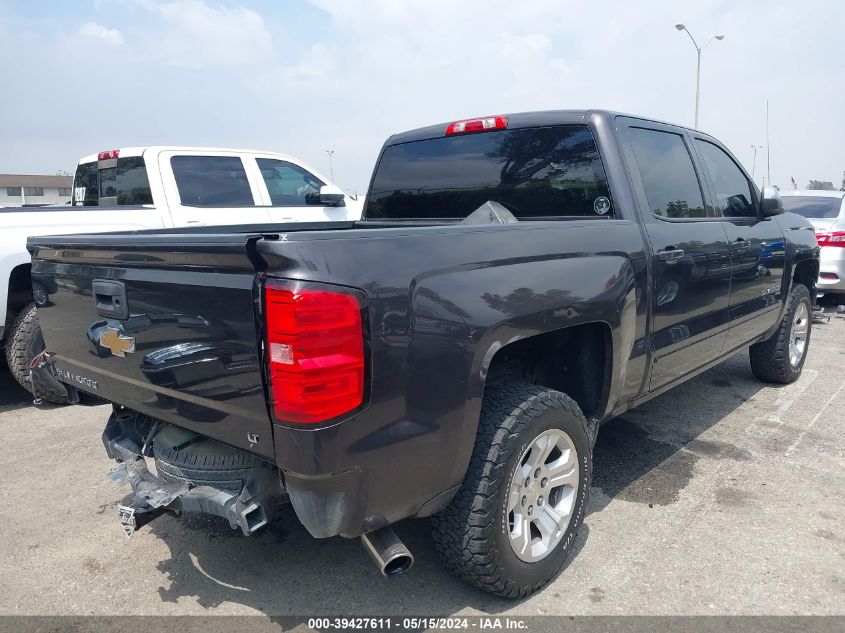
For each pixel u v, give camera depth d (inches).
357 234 80.5
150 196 256.7
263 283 75.3
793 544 119.6
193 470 96.3
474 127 149.1
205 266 81.7
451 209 158.2
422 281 84.2
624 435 174.2
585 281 108.3
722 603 103.0
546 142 138.8
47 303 116.3
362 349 77.6
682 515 131.0
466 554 95.8
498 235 97.3
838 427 178.7
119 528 130.2
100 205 266.5
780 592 105.6
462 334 87.5
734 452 162.2
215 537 126.2
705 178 160.1
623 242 120.5
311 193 303.0
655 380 135.6
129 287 93.9
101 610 104.2
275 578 112.0
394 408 81.6
